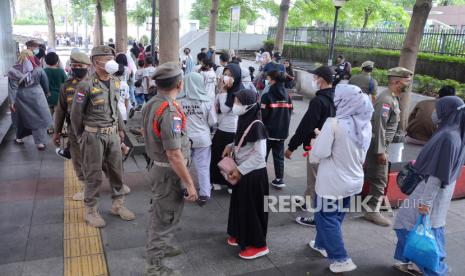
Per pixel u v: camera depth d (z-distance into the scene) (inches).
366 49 608.4
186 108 185.5
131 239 161.2
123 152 190.7
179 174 122.3
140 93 406.3
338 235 142.4
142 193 207.9
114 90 169.3
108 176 178.5
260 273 142.9
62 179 225.5
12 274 136.6
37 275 136.5
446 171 126.7
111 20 2112.5
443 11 1197.7
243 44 1035.3
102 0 832.9
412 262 142.5
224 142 205.9
